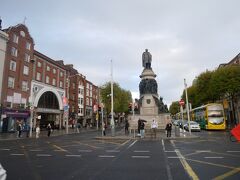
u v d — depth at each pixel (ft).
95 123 274.98
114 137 85.40
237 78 147.02
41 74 170.50
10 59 140.87
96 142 70.74
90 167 30.81
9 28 143.95
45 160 36.83
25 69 153.58
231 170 28.40
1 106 130.41
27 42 157.07
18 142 74.38
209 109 133.49
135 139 80.02
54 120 186.60
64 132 145.28
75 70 239.30
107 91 230.89
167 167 30.48
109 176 25.71
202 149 49.39
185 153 43.52
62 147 56.85
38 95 162.71
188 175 25.88
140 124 84.12
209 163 33.12
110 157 39.45
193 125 129.08
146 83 125.59
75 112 232.32
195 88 203.72
